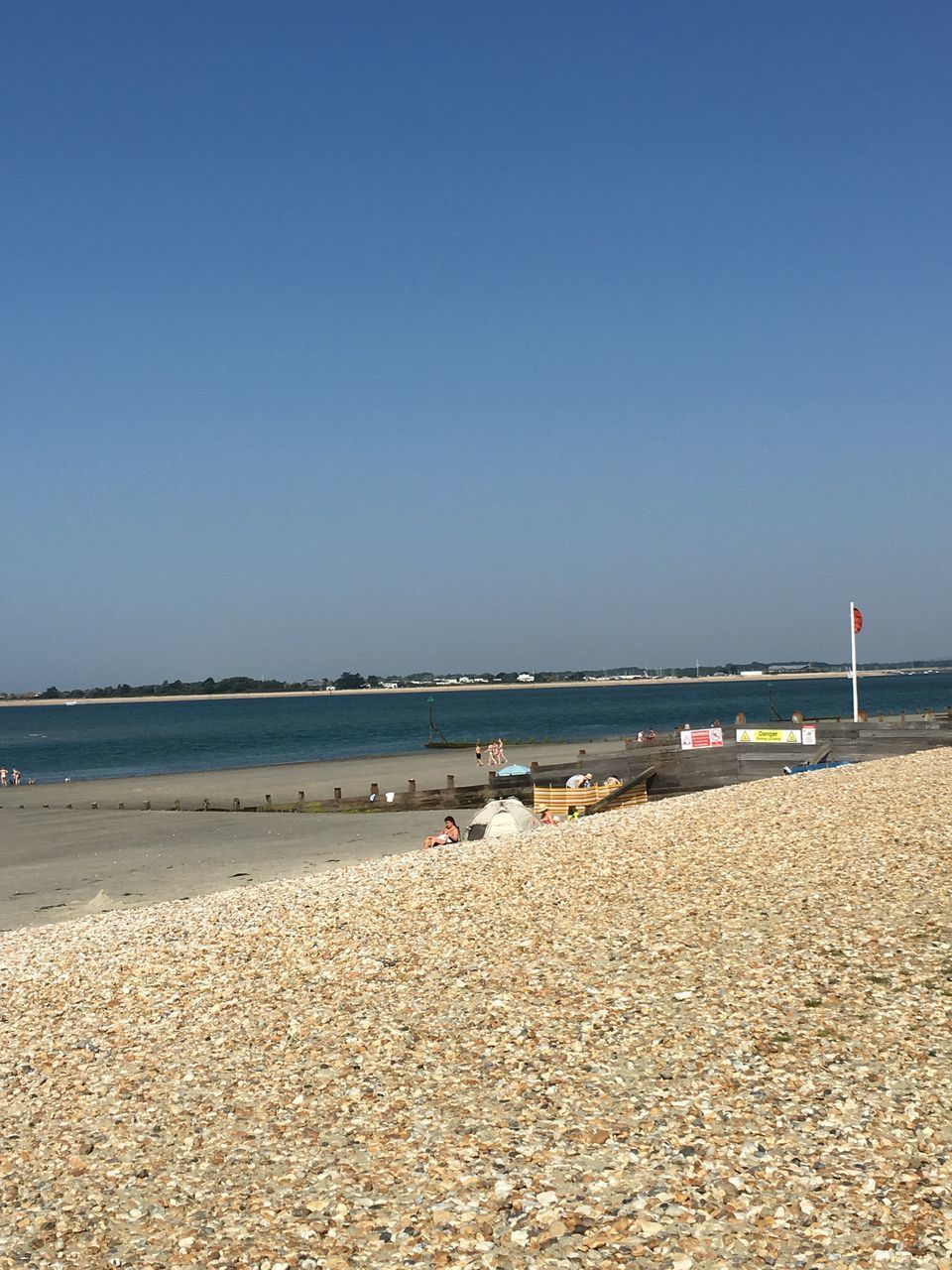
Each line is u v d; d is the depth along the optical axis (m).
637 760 41.28
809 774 31.45
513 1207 8.75
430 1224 8.62
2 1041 14.38
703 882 18.14
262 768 86.25
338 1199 9.19
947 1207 8.20
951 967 13.02
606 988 13.49
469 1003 13.58
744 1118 9.85
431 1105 10.81
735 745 42.47
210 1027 13.91
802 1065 10.82
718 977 13.45
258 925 18.88
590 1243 8.14
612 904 17.44
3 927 26.75
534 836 25.08
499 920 17.28
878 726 43.09
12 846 43.72
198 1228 8.91
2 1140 11.12
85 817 54.56
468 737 127.00
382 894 20.06
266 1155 10.16
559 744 95.31
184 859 36.97
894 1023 11.59
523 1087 10.98
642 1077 10.92
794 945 14.38
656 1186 8.85
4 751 130.75
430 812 45.38
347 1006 14.04
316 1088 11.55
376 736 142.00
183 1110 11.39
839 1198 8.45
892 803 23.53
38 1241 8.91
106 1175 10.08
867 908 15.68
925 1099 9.89
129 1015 14.84
